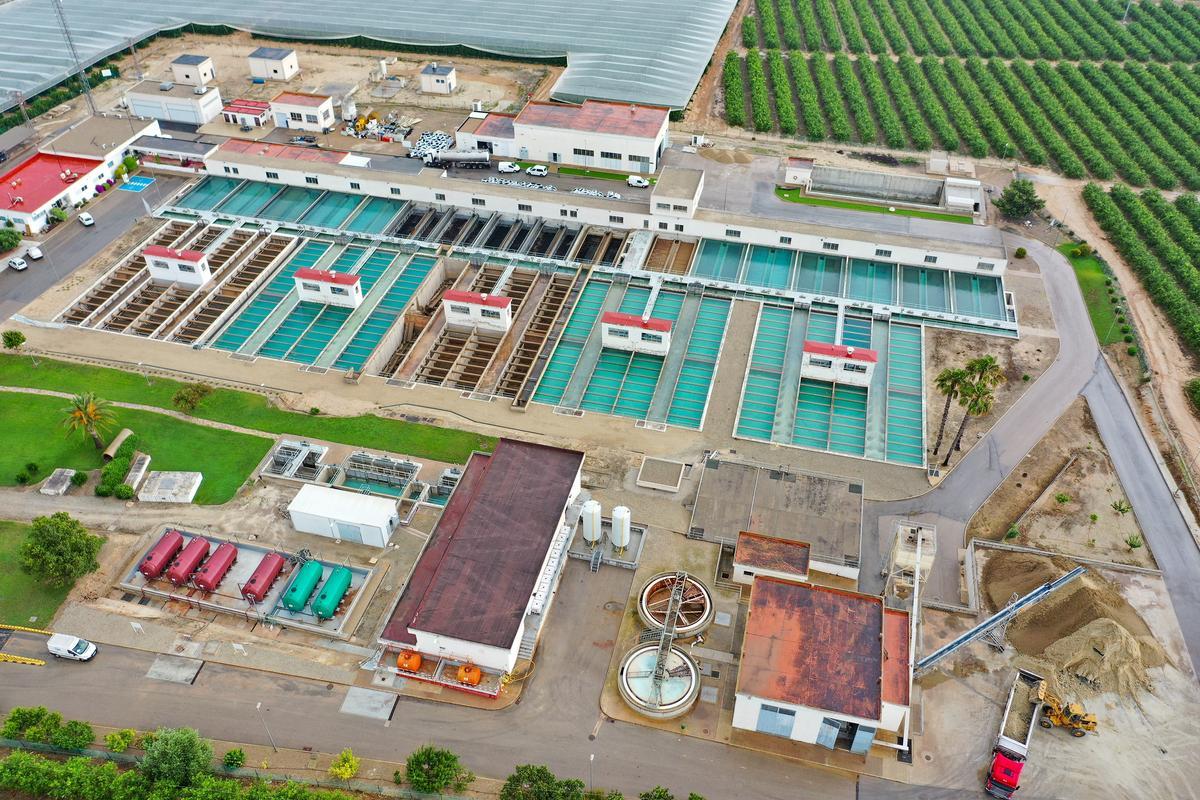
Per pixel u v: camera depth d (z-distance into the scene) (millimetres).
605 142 156625
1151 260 136750
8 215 136500
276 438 103750
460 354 116875
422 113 182750
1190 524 94312
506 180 156625
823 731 72750
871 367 109688
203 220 142375
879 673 73188
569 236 145250
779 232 135250
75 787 67438
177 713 76000
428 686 78438
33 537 83250
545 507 88188
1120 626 79875
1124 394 111750
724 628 83062
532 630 81875
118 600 85438
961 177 163250
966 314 124875
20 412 105688
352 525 89188
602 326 115500
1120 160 168375
